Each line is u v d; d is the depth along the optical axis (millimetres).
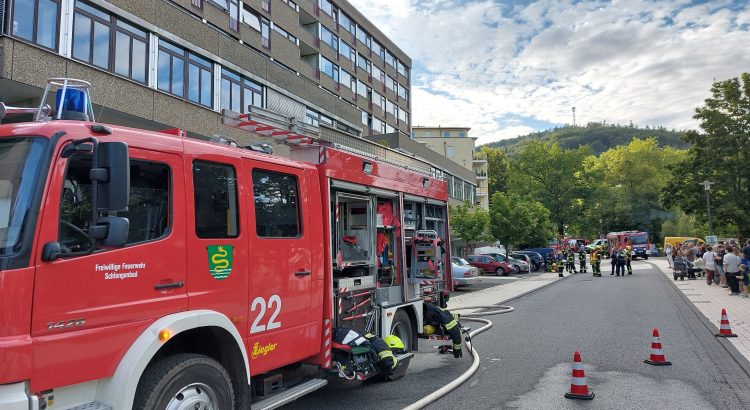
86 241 3230
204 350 4164
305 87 25219
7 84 11734
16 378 2777
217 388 3846
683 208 39031
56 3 12820
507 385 6688
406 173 7793
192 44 17406
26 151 3160
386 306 6809
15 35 11711
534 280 28875
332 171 5855
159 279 3637
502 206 33969
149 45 15727
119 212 3475
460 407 5793
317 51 36625
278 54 28750
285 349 4828
